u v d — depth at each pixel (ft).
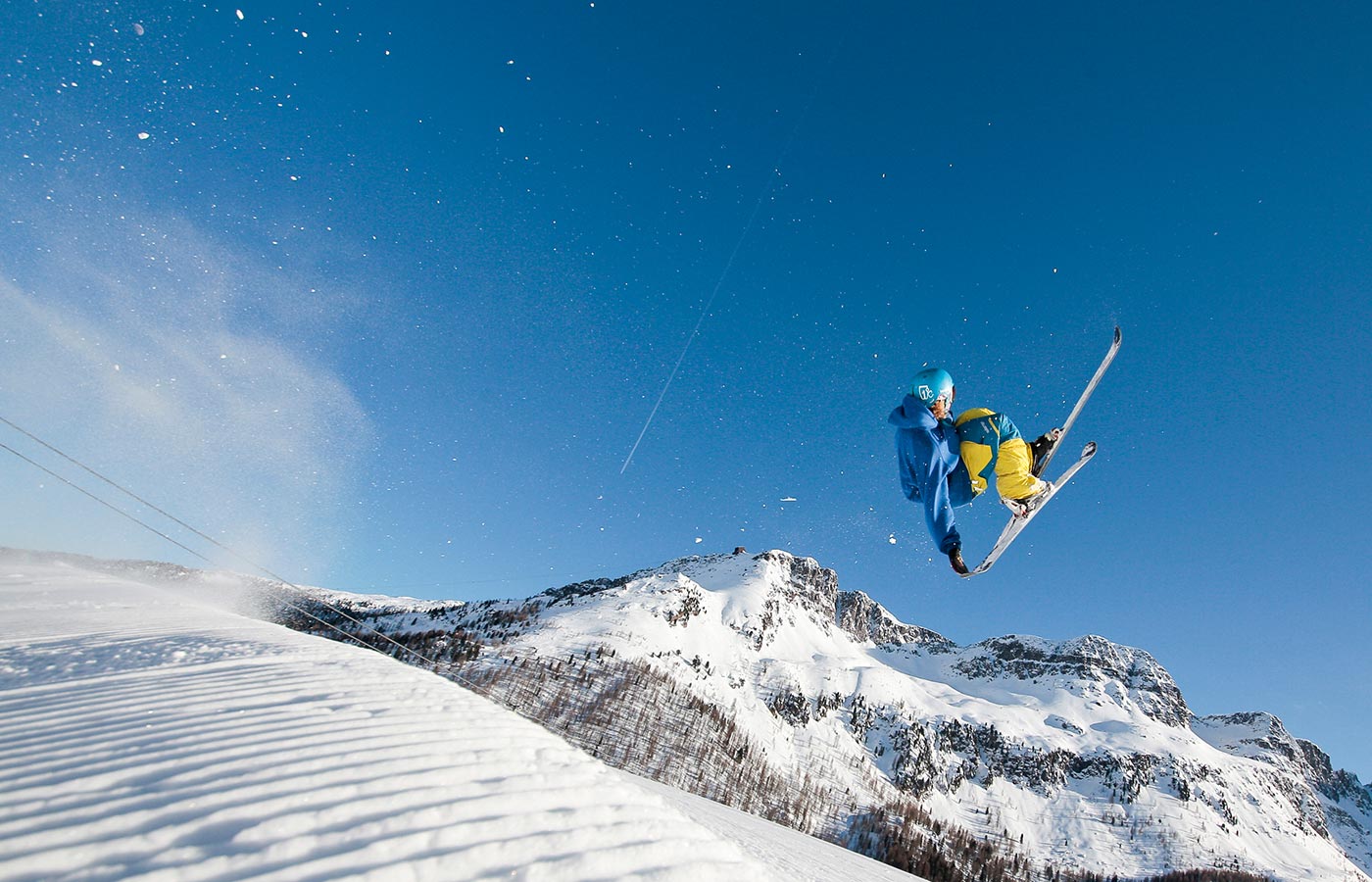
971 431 16.22
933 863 387.34
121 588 64.90
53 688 18.39
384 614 652.48
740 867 12.19
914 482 17.06
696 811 51.24
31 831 9.19
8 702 16.78
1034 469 18.22
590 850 11.05
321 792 11.28
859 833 407.03
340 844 9.73
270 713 15.49
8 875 8.02
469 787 12.41
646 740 406.00
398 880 9.09
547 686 435.53
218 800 10.58
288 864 9.00
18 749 12.75
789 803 419.95
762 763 466.70
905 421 16.20
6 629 33.94
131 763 11.91
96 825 9.49
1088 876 519.60
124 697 16.89
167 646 26.09
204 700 16.56
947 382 16.34
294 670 20.71
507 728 16.51
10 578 60.03
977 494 16.38
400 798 11.46
